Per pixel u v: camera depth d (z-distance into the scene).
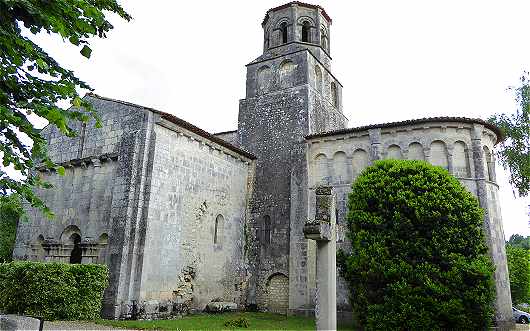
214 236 20.58
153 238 16.56
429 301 13.78
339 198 20.92
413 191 15.68
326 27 28.77
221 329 14.16
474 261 14.37
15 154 7.04
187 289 18.23
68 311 13.62
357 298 15.38
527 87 29.34
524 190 29.34
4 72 6.55
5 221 26.42
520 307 34.47
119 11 8.30
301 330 14.76
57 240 18.44
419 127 19.75
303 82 24.42
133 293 15.55
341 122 28.25
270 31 27.80
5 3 6.33
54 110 6.39
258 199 23.53
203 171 20.22
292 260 21.03
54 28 6.65
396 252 14.83
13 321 8.72
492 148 20.23
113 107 18.55
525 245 53.16
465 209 15.32
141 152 16.92
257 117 25.39
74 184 18.78
